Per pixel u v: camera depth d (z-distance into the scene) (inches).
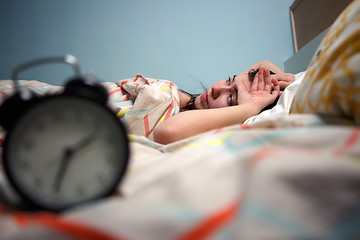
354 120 13.9
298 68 71.6
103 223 7.4
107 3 88.1
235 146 13.5
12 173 9.4
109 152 10.7
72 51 88.8
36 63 11.6
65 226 7.2
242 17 84.3
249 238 6.4
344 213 6.8
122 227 7.3
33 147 9.9
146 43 87.0
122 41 87.7
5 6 89.8
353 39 14.8
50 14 89.4
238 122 34.3
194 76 85.7
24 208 10.3
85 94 10.7
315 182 7.3
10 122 10.4
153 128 35.3
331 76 15.2
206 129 31.6
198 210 8.2
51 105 10.0
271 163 8.1
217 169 10.5
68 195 10.0
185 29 85.8
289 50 83.6
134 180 12.1
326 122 14.8
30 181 9.7
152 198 9.6
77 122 10.4
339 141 10.6
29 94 10.8
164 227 7.4
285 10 83.7
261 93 43.1
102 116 10.6
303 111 18.5
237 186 9.4
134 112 35.9
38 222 7.5
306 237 6.4
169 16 86.2
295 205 7.0
